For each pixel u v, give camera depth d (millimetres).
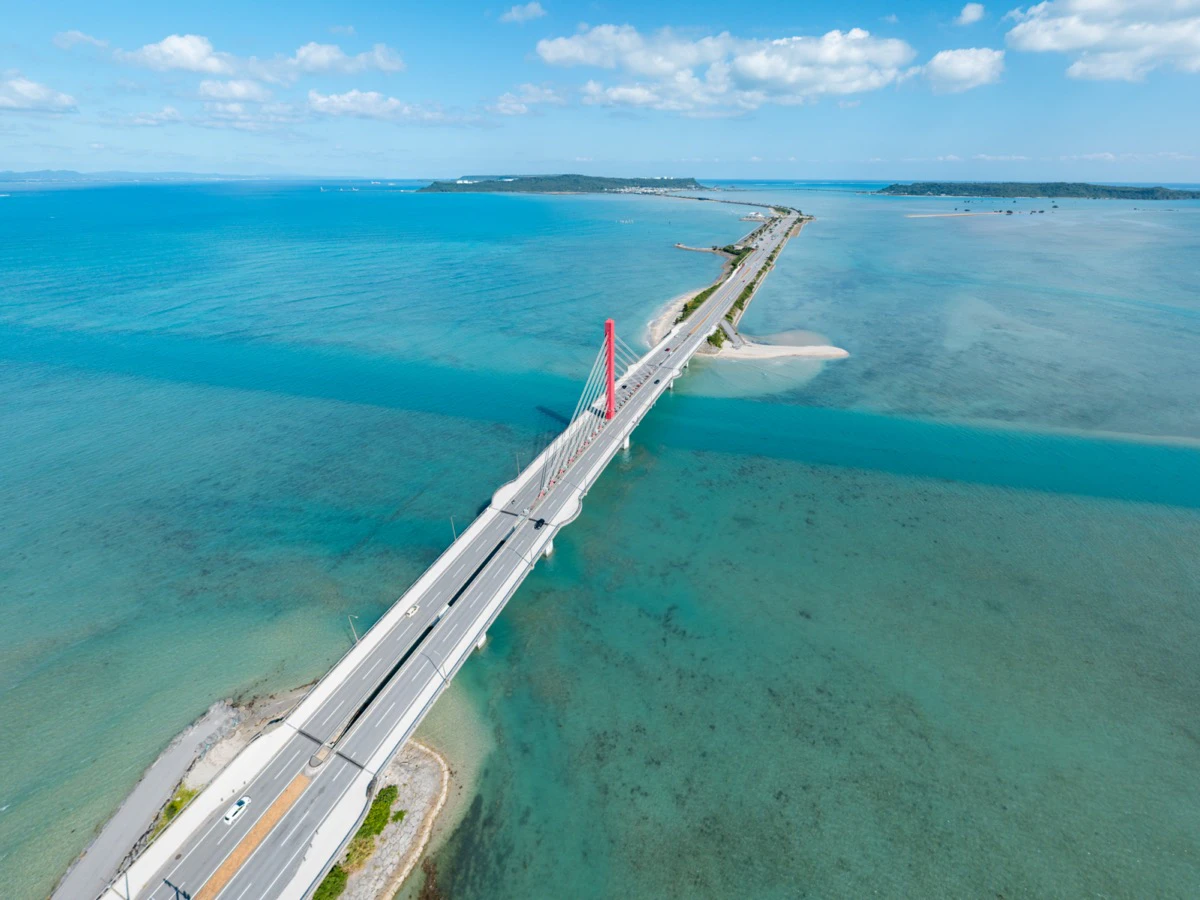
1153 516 106125
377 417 141875
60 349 177375
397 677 71250
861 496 113250
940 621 84250
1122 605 86500
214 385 156875
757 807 61750
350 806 58406
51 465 118250
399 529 102000
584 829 59812
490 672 77188
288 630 82062
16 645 78625
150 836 58156
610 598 89125
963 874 56188
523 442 130875
